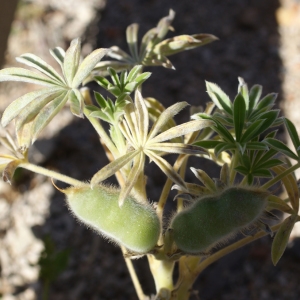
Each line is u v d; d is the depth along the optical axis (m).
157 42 0.31
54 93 0.26
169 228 0.25
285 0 0.86
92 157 0.63
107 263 0.53
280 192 0.54
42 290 0.51
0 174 0.26
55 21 0.82
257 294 0.48
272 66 0.75
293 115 0.66
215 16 0.85
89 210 0.25
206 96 0.70
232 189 0.25
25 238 0.56
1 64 0.48
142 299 0.31
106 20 0.84
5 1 0.45
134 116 0.25
